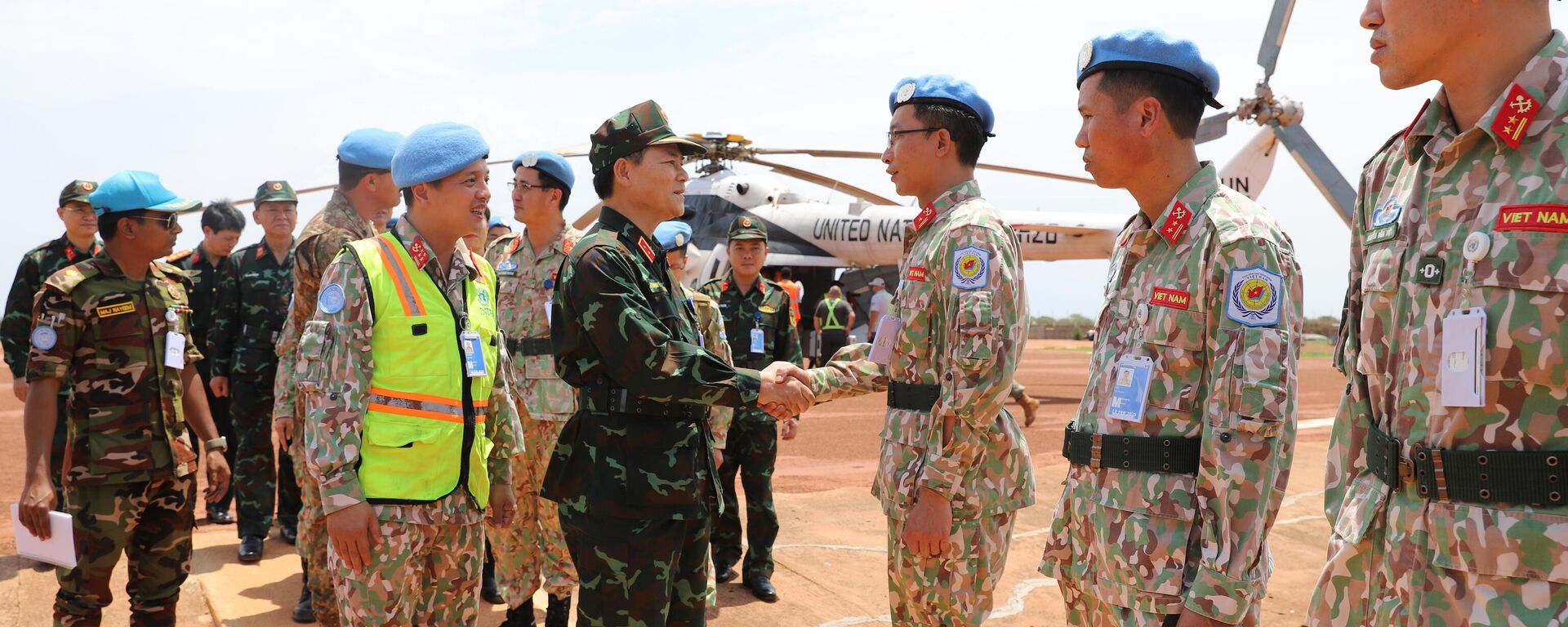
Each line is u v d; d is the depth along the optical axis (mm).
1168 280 2141
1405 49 1581
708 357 2465
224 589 4516
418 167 2676
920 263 2809
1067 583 2404
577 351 2541
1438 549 1561
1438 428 1576
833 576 4969
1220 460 1984
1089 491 2254
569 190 4312
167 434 3246
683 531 2545
